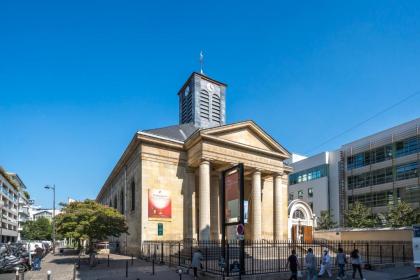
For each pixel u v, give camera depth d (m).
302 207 47.34
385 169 59.41
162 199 34.53
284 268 22.44
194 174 36.81
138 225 33.84
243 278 18.81
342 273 20.95
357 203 57.59
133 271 23.39
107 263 28.28
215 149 34.44
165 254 31.19
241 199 19.91
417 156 54.19
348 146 67.50
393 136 58.53
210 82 58.19
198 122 54.94
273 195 40.47
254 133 38.56
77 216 28.94
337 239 40.38
